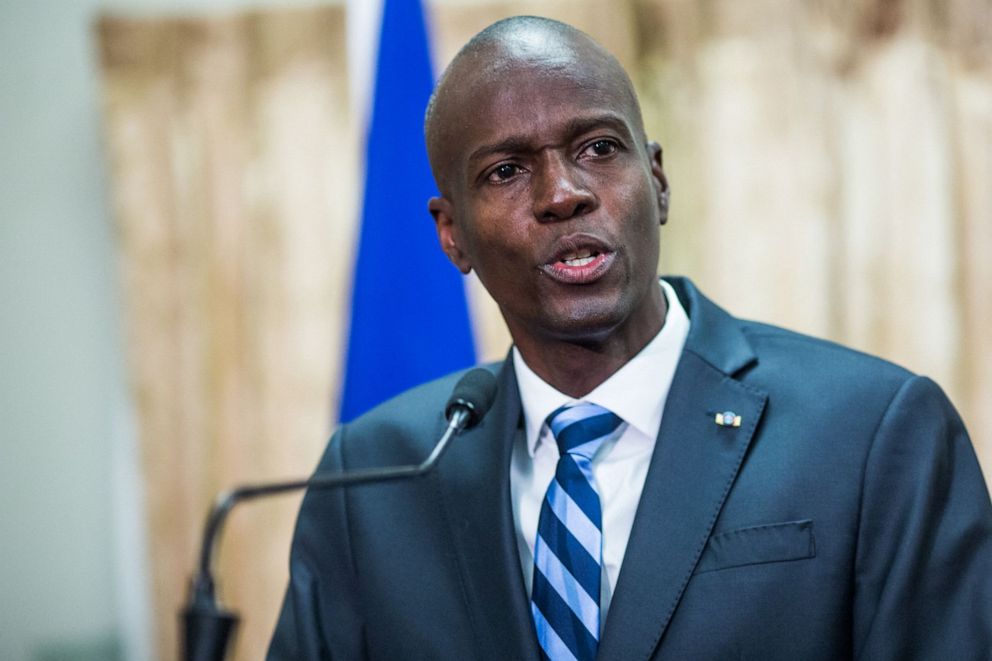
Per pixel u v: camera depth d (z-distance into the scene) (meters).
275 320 10.70
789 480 4.23
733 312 10.30
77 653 10.97
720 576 4.13
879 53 10.30
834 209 10.26
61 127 11.10
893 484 4.20
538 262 4.25
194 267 10.76
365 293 8.23
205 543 3.43
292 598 4.91
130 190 10.74
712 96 10.41
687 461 4.34
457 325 8.21
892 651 3.97
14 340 11.09
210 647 3.26
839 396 4.38
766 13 10.38
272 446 10.64
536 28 4.42
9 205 11.09
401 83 8.30
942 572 4.11
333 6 10.87
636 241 4.27
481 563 4.48
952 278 10.14
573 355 4.50
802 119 10.30
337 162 10.77
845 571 4.10
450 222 4.84
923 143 10.19
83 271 11.10
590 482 4.43
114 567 11.02
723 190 10.35
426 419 5.01
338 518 4.92
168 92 10.81
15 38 11.11
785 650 4.03
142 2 11.00
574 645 4.22
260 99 10.83
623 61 10.39
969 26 10.23
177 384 10.70
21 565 11.05
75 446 11.06
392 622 4.60
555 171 4.21
